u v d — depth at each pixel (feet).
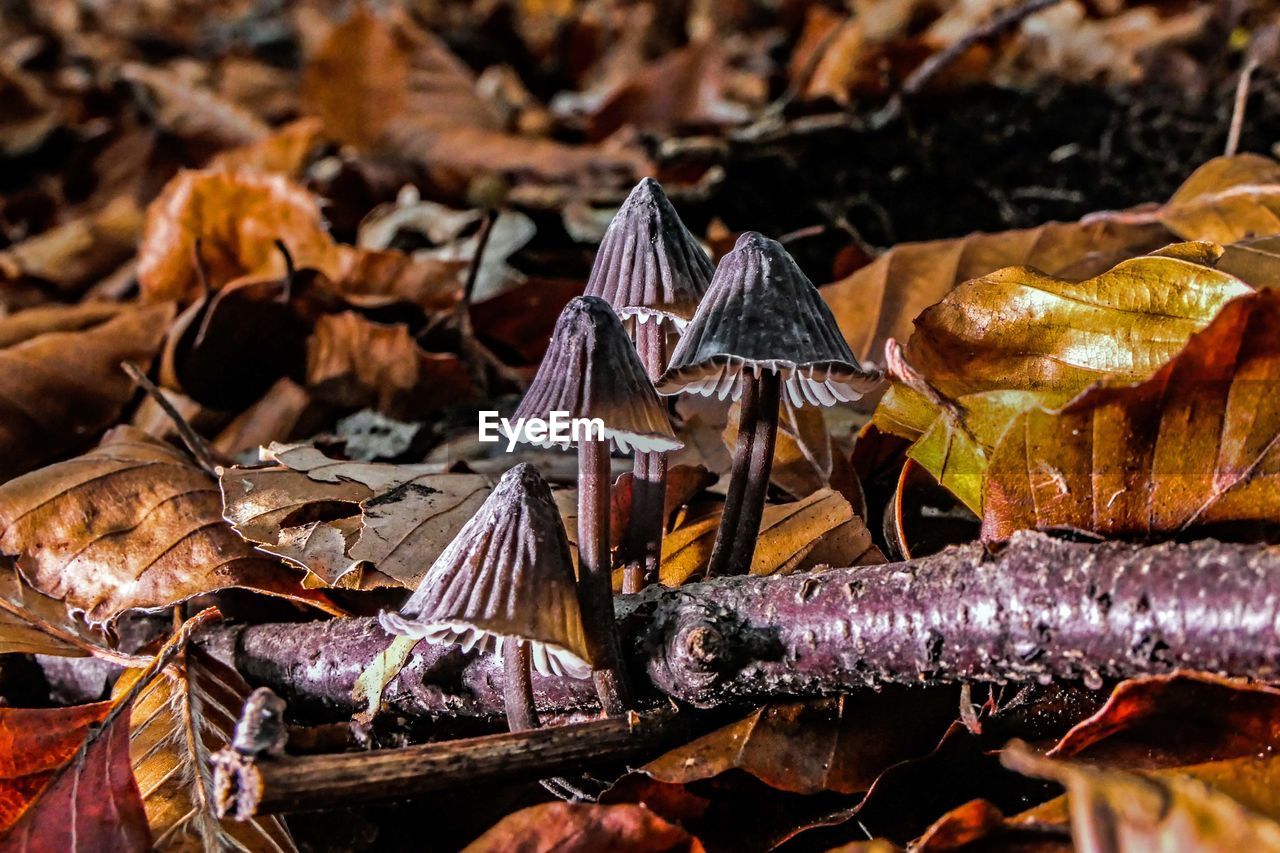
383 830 1.44
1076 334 1.45
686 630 1.37
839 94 2.80
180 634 1.46
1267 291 1.29
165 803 1.39
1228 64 2.68
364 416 1.85
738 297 1.36
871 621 1.36
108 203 3.51
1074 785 1.26
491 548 1.32
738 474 1.43
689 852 1.33
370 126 3.16
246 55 4.87
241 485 1.50
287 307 1.85
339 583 1.46
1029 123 2.34
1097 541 1.36
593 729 1.36
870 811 1.38
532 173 2.89
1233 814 1.24
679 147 2.57
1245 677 1.30
